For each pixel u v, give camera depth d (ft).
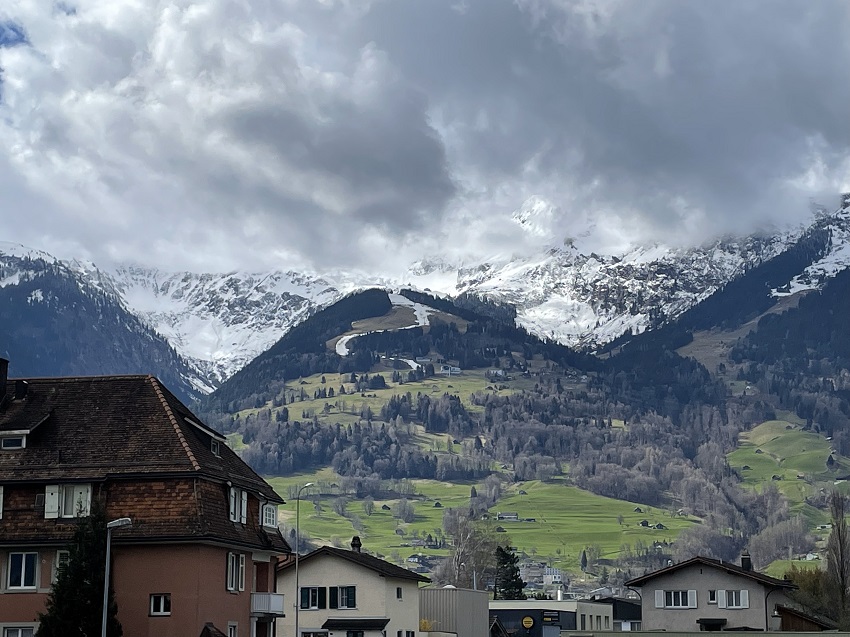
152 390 287.69
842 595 456.04
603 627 563.48
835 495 482.69
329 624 390.21
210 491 272.10
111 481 267.18
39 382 291.58
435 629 436.35
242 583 288.10
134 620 259.39
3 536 262.26
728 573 437.99
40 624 243.19
